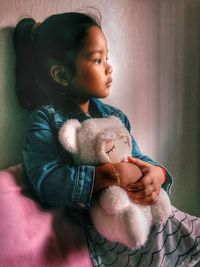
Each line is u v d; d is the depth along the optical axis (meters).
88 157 0.81
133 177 0.82
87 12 0.92
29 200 0.82
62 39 0.85
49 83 0.86
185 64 1.11
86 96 0.89
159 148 1.08
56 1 0.88
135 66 1.01
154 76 1.05
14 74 0.83
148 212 0.83
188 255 0.90
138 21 1.01
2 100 0.82
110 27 0.96
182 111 1.11
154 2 1.04
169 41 1.07
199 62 1.13
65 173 0.81
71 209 0.86
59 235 0.84
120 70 0.99
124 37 0.99
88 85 0.88
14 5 0.83
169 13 1.06
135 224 0.78
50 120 0.85
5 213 0.78
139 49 1.02
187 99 1.12
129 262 0.87
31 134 0.83
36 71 0.85
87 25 0.87
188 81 1.12
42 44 0.85
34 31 0.84
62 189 0.81
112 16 0.96
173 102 1.09
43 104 0.86
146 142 1.05
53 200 0.82
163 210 0.85
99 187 0.81
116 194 0.78
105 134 0.81
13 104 0.84
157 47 1.05
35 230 0.80
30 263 0.79
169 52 1.07
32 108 0.86
